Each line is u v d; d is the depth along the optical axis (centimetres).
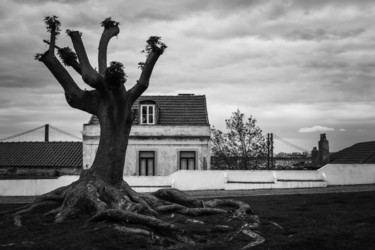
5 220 1669
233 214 1723
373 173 3362
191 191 3130
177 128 3866
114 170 1769
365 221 1591
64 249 1264
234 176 3325
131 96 1800
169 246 1362
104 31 1888
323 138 4434
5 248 1281
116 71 1639
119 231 1430
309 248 1273
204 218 1667
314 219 1675
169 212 1738
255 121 4534
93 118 3959
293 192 2834
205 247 1328
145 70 1792
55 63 1734
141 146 3847
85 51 1761
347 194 2405
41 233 1468
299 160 5006
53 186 3269
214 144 4541
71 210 1645
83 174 1780
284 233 1473
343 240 1334
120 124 1784
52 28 1759
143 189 3250
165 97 4294
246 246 1334
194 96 4341
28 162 4341
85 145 3816
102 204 1602
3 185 3247
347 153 4612
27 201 2780
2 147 4659
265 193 2838
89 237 1363
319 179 3312
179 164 3841
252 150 4497
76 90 1770
